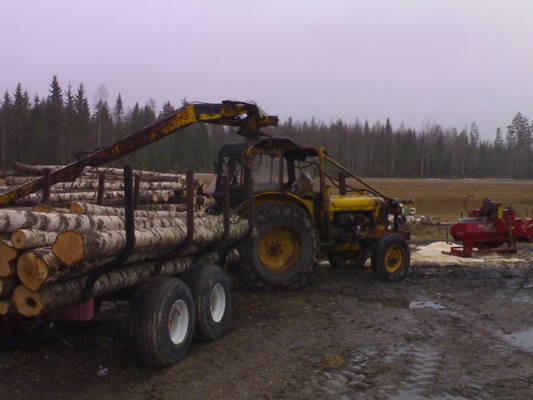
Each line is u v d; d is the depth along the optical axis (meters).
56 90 51.44
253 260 7.75
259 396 4.28
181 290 4.99
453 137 105.69
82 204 5.20
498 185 49.94
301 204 8.36
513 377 4.77
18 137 45.25
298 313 6.83
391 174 83.06
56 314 4.55
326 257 10.36
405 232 9.53
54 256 3.94
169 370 4.76
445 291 8.21
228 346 5.48
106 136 46.09
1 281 3.97
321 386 4.51
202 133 53.31
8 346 5.05
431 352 5.39
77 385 4.39
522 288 8.45
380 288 8.38
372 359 5.17
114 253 4.38
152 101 54.41
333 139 87.31
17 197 6.49
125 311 6.63
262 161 8.38
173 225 5.54
